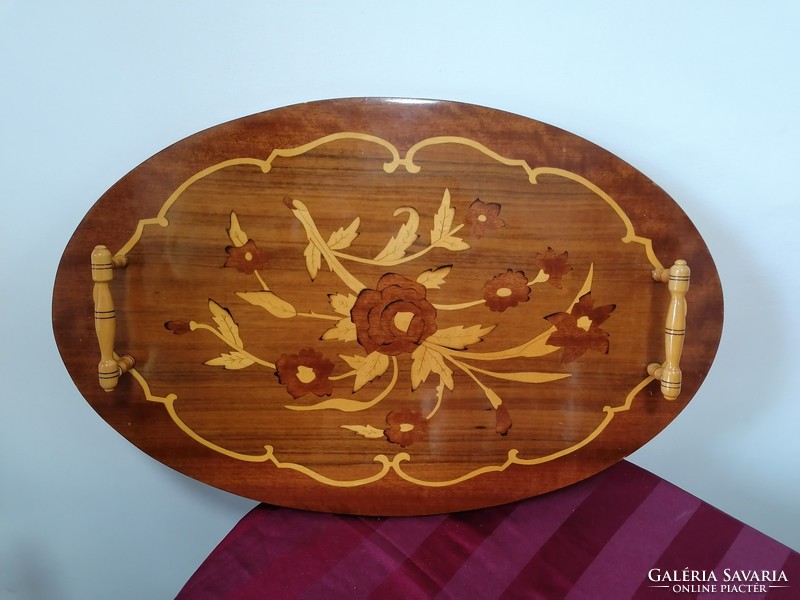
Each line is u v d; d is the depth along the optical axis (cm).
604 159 65
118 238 64
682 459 90
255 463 71
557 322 69
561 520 72
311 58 72
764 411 88
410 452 72
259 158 63
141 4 69
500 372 70
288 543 69
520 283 68
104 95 71
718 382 86
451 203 65
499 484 73
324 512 74
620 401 71
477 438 72
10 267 76
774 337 84
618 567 66
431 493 73
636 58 73
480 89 73
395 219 66
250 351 68
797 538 92
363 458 72
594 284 68
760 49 72
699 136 76
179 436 70
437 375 70
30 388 81
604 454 73
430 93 73
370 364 69
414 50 72
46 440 83
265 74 72
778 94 74
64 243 76
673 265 66
